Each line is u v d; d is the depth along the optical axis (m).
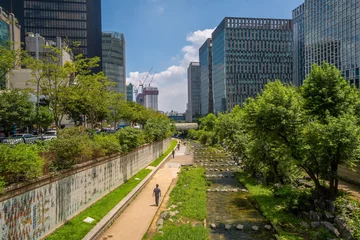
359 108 21.73
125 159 27.75
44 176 13.23
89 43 105.88
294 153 20.20
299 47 128.75
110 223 17.33
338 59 72.56
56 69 25.97
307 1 88.62
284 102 20.22
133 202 22.64
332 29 75.38
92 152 19.95
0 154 11.01
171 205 22.17
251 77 130.88
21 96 36.25
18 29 58.78
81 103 36.00
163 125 56.56
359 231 13.40
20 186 11.41
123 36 142.50
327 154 18.19
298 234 16.22
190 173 35.12
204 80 182.38
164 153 56.41
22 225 11.51
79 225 15.34
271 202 21.97
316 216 17.77
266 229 17.80
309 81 22.28
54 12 102.31
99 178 20.77
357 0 65.25
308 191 21.16
